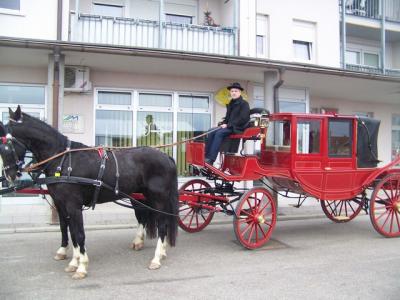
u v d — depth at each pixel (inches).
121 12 531.8
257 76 482.3
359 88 543.5
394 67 775.7
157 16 546.3
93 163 239.9
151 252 283.9
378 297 203.0
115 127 471.2
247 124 307.9
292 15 590.6
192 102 500.4
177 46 489.1
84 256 232.2
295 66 423.5
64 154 236.5
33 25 436.1
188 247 298.2
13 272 237.0
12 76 429.4
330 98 631.8
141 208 273.1
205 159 300.7
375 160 339.6
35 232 339.6
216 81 502.6
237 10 518.6
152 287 214.7
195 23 565.3
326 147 315.6
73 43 352.8
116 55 382.0
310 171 309.4
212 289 212.2
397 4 746.2
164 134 490.6
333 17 619.2
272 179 332.8
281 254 282.2
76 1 442.9
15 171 230.1
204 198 312.7
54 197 238.1
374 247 303.7
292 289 213.2
